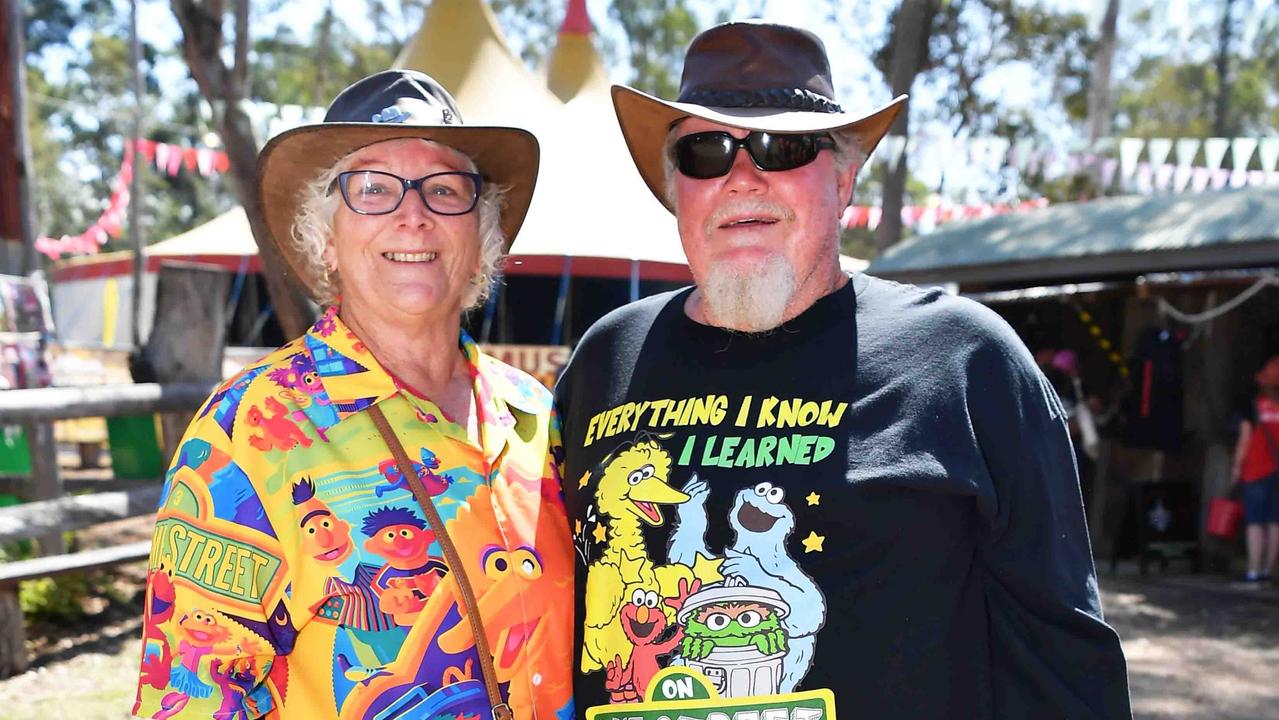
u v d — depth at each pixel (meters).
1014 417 1.68
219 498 1.60
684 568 1.71
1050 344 9.72
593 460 1.88
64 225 32.62
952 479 1.63
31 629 5.42
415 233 1.80
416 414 1.73
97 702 4.37
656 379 1.89
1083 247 8.11
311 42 28.69
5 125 5.80
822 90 1.95
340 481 1.64
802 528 1.67
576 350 2.11
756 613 1.66
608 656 1.75
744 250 1.84
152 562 1.61
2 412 4.48
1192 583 7.65
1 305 5.59
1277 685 5.18
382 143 1.83
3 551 5.64
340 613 1.60
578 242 6.79
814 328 1.83
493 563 1.71
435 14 7.59
